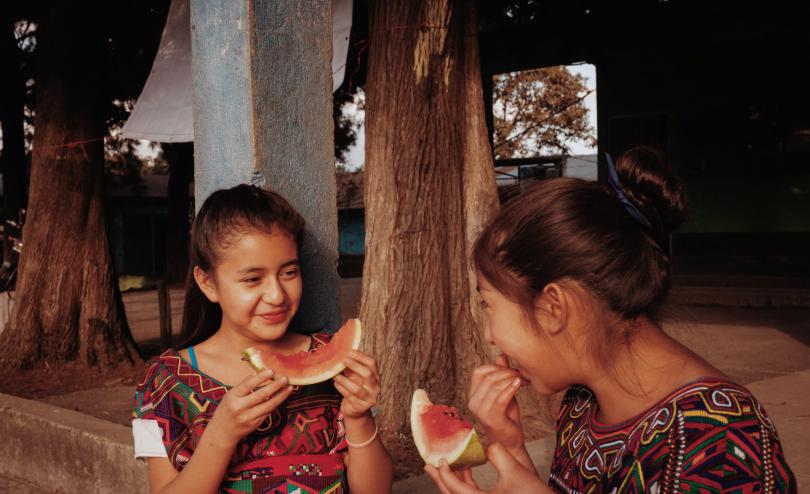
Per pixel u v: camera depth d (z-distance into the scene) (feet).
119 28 37.01
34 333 25.95
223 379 6.56
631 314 4.26
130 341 27.30
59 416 15.88
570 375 4.50
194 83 9.56
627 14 45.47
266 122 9.07
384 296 16.29
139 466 13.46
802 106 56.03
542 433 15.87
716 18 44.04
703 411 3.89
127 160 72.38
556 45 47.32
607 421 4.49
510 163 65.62
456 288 17.03
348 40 16.34
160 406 6.38
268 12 9.07
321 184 9.62
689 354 4.33
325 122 9.68
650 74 60.59
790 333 32.58
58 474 15.33
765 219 57.72
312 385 6.63
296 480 6.33
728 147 58.65
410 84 16.51
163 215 100.68
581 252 4.20
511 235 4.40
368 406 6.10
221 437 5.66
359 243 115.55
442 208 16.83
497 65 51.21
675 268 60.13
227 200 6.43
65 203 26.37
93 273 26.61
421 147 16.55
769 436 3.81
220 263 6.29
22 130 51.13
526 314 4.41
